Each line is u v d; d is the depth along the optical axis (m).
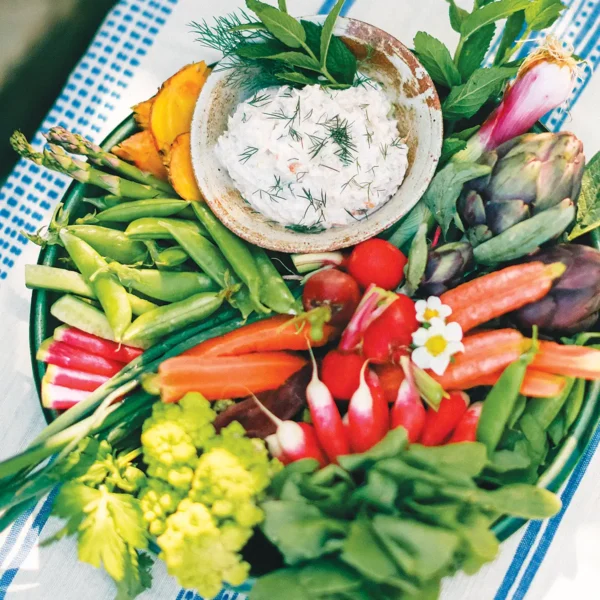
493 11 0.99
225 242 1.07
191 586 0.90
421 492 0.90
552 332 1.05
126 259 1.11
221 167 1.09
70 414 1.02
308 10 1.20
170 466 0.94
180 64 1.22
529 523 1.05
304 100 1.04
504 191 1.01
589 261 1.00
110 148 1.13
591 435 1.01
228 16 1.21
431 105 1.03
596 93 1.16
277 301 1.06
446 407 1.02
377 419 1.01
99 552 0.93
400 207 1.04
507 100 1.06
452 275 1.04
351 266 1.08
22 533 1.08
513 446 0.99
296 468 0.96
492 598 1.04
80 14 1.24
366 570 0.83
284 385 1.07
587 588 1.04
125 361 1.10
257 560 0.99
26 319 1.16
